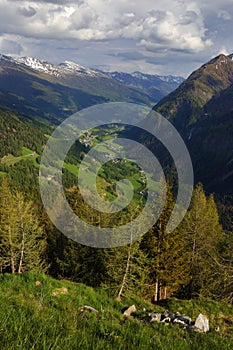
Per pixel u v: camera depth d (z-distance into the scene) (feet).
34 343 13.38
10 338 13.75
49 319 18.30
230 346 26.81
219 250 122.01
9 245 104.47
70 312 25.13
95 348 14.98
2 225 103.14
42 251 116.06
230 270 75.25
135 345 17.99
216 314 62.95
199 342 25.58
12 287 40.52
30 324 16.48
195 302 68.80
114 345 16.85
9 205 102.37
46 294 39.42
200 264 103.76
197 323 39.32
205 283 98.32
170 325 36.63
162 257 89.86
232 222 101.14
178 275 94.12
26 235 105.29
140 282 80.84
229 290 76.84
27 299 33.01
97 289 52.85
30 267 106.52
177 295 104.17
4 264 107.04
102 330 20.11
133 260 79.10
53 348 13.57
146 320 41.01
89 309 34.96
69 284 48.98
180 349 20.07
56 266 120.16
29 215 104.99
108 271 77.87
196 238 107.86
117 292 71.56
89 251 96.43
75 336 15.98
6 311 18.75
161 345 18.58
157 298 94.94
